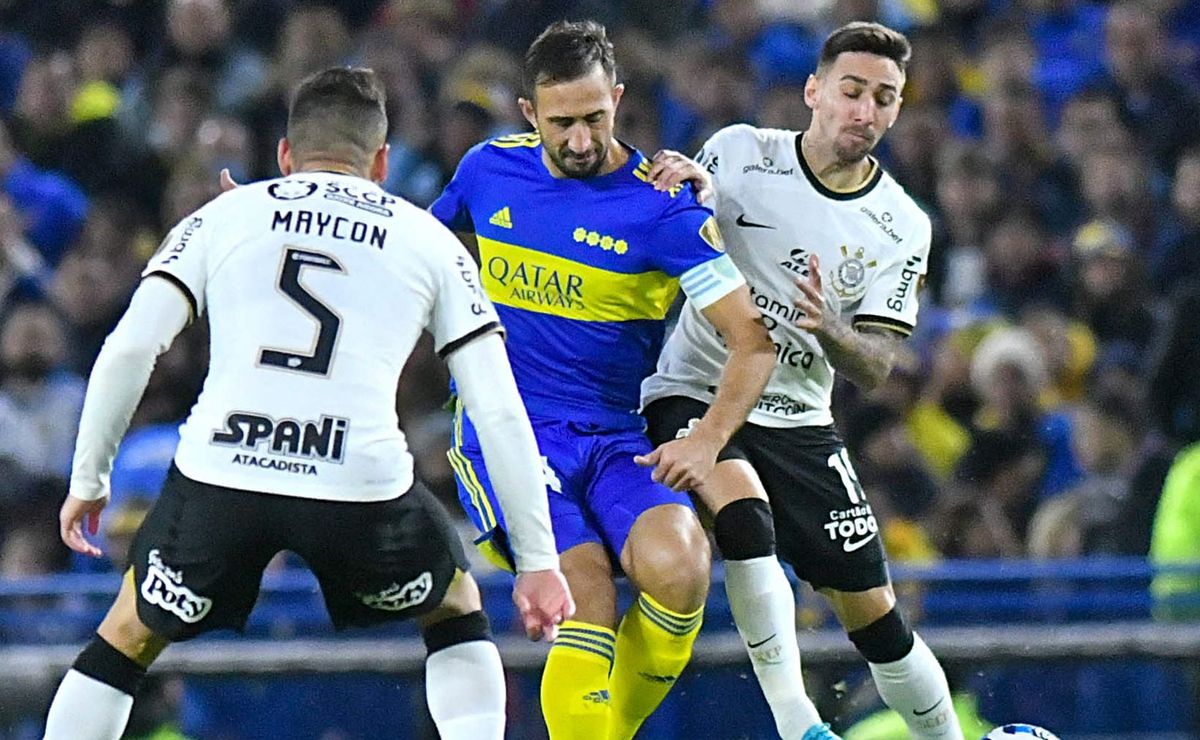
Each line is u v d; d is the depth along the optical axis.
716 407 18.39
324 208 16.69
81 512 16.81
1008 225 39.00
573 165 18.61
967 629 27.97
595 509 19.14
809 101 20.33
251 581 16.70
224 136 40.94
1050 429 34.41
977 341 36.09
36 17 47.56
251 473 16.27
